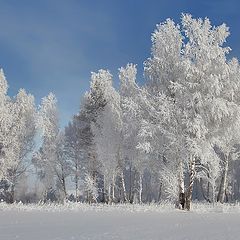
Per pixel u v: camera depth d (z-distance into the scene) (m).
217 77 24.58
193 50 25.97
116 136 36.81
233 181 57.66
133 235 9.38
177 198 26.97
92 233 9.88
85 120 41.94
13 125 43.12
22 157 44.25
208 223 13.29
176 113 25.66
